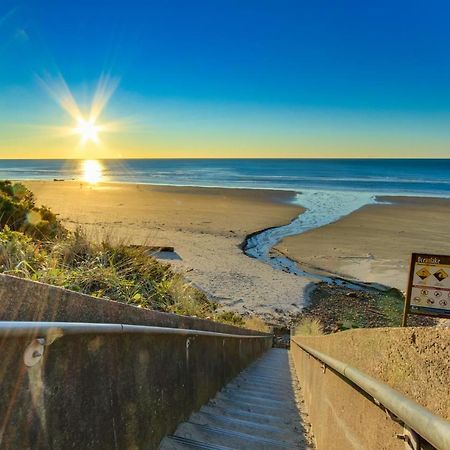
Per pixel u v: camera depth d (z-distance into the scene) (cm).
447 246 2345
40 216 719
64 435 175
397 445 158
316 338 416
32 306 166
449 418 121
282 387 627
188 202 4325
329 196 5025
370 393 175
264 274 1909
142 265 661
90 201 4291
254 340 988
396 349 165
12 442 145
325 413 321
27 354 150
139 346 258
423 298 395
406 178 8631
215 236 2589
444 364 126
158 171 12650
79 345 189
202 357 426
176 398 330
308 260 2145
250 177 9281
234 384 594
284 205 4128
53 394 168
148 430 269
